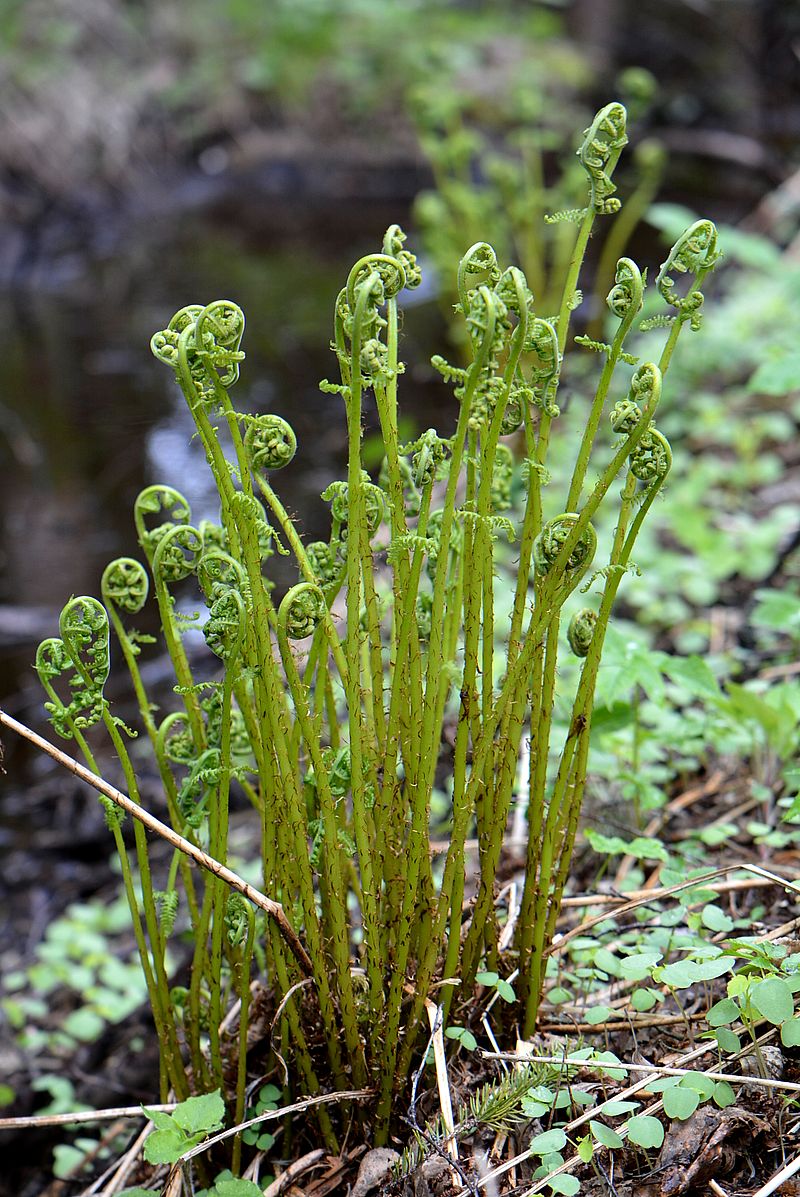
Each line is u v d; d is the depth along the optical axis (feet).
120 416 12.79
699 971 4.91
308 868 4.86
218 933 4.94
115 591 5.01
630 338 11.53
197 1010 5.06
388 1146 5.01
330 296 16.62
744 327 10.79
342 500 4.91
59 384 13.80
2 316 16.52
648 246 16.93
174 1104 5.08
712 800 5.96
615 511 8.66
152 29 24.30
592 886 5.69
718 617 7.54
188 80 23.80
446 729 6.17
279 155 23.61
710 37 26.00
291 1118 5.07
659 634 7.55
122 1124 5.84
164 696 8.30
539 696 4.93
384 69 24.18
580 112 24.94
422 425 11.76
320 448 11.45
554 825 4.95
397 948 4.87
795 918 5.31
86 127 21.90
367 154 23.62
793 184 16.46
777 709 5.85
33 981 6.31
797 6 22.34
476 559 4.82
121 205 21.67
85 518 10.64
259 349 14.44
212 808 4.90
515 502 7.42
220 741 4.96
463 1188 4.83
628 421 4.73
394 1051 4.93
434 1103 5.04
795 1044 4.82
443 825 6.06
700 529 8.23
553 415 4.85
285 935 4.88
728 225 17.51
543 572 4.84
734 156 22.30
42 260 19.11
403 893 4.92
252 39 24.70
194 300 16.74
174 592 9.60
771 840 5.53
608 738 5.97
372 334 4.66
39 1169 5.85
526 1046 5.05
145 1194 4.89
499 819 4.95
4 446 12.18
